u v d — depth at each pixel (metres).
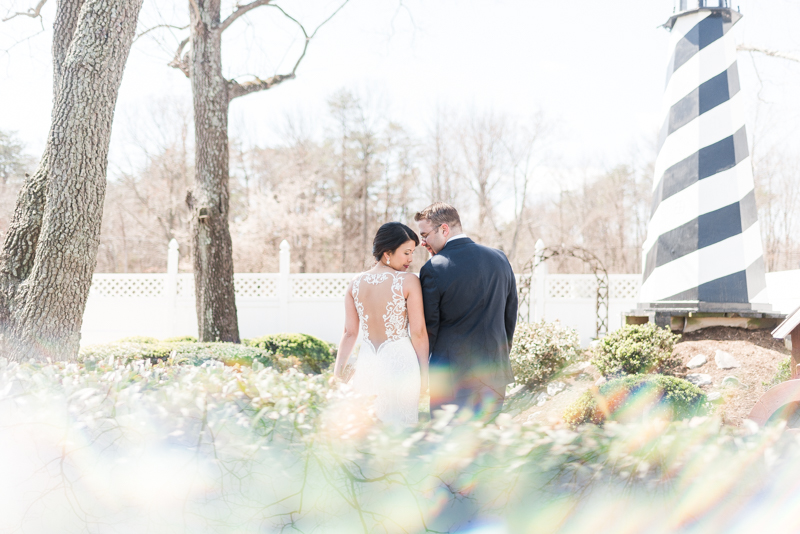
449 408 1.78
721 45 7.39
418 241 3.10
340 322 13.23
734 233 7.10
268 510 1.80
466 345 2.99
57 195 4.46
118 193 29.94
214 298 9.29
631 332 6.43
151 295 13.26
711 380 5.59
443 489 1.66
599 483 1.61
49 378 2.18
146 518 1.84
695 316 6.94
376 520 1.71
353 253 30.64
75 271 4.53
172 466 1.86
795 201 25.67
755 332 6.68
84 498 1.85
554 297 12.50
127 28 4.62
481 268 3.00
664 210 7.54
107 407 1.95
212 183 9.29
